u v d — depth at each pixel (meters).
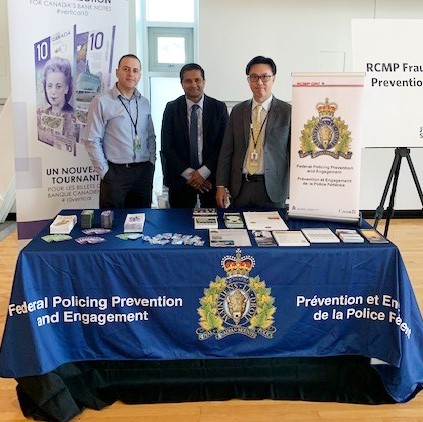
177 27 4.82
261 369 2.04
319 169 2.16
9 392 2.05
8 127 4.59
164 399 1.96
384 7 4.56
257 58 2.49
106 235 2.00
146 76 4.90
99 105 2.81
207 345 1.89
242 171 2.62
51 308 1.79
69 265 1.77
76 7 3.22
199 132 3.09
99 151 2.87
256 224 2.14
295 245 1.85
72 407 1.85
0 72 4.74
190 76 2.98
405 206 5.16
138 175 3.01
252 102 2.60
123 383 2.02
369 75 2.52
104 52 3.38
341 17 4.53
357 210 2.13
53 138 3.33
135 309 1.84
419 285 3.20
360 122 2.07
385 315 1.86
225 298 1.85
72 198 3.49
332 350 1.92
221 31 4.47
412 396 1.94
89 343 1.87
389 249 1.84
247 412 1.90
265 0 4.43
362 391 1.97
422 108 2.55
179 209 2.51
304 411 1.90
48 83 3.23
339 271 1.84
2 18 4.63
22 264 1.74
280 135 2.54
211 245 1.84
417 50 2.53
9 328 1.73
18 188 3.29
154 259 1.79
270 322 1.88
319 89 2.09
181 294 1.83
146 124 3.03
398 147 2.58
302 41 4.55
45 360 1.75
